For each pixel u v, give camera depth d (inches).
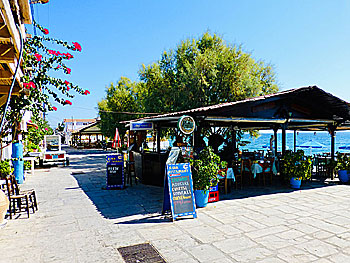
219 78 635.5
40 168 588.4
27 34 226.1
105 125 1122.0
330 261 144.6
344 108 380.2
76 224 208.8
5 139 409.1
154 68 724.0
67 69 241.6
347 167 382.6
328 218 220.2
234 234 184.9
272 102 356.5
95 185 377.7
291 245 165.9
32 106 243.3
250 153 537.6
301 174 341.7
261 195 307.6
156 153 380.2
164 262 144.3
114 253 156.3
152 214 235.1
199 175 251.4
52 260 147.9
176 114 312.0
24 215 233.9
